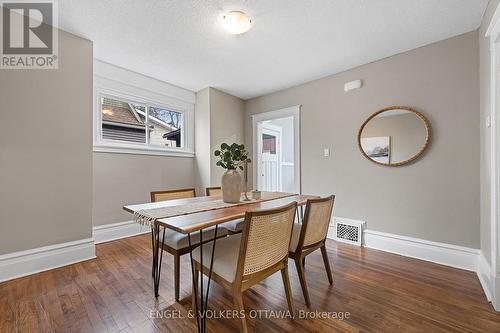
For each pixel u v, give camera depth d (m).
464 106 2.17
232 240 1.64
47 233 2.12
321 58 2.69
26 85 2.01
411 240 2.45
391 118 2.59
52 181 2.15
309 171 3.35
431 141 2.35
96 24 2.09
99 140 2.86
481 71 2.00
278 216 1.31
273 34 2.22
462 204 2.18
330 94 3.15
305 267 2.18
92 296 1.69
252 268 1.25
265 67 2.95
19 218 1.98
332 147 3.11
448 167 2.25
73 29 2.17
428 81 2.37
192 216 1.47
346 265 2.23
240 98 4.19
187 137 3.83
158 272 1.77
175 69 3.03
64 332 1.33
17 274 1.95
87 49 2.35
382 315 1.48
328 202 1.76
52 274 2.02
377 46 2.43
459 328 1.36
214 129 3.73
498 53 1.57
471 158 2.13
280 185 5.40
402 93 2.53
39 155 2.08
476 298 1.66
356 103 2.89
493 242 1.57
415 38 2.27
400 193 2.54
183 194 2.41
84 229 2.34
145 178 3.27
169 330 1.35
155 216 1.47
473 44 2.13
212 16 1.96
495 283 1.53
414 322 1.41
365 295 1.71
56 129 2.18
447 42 2.26
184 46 2.45
